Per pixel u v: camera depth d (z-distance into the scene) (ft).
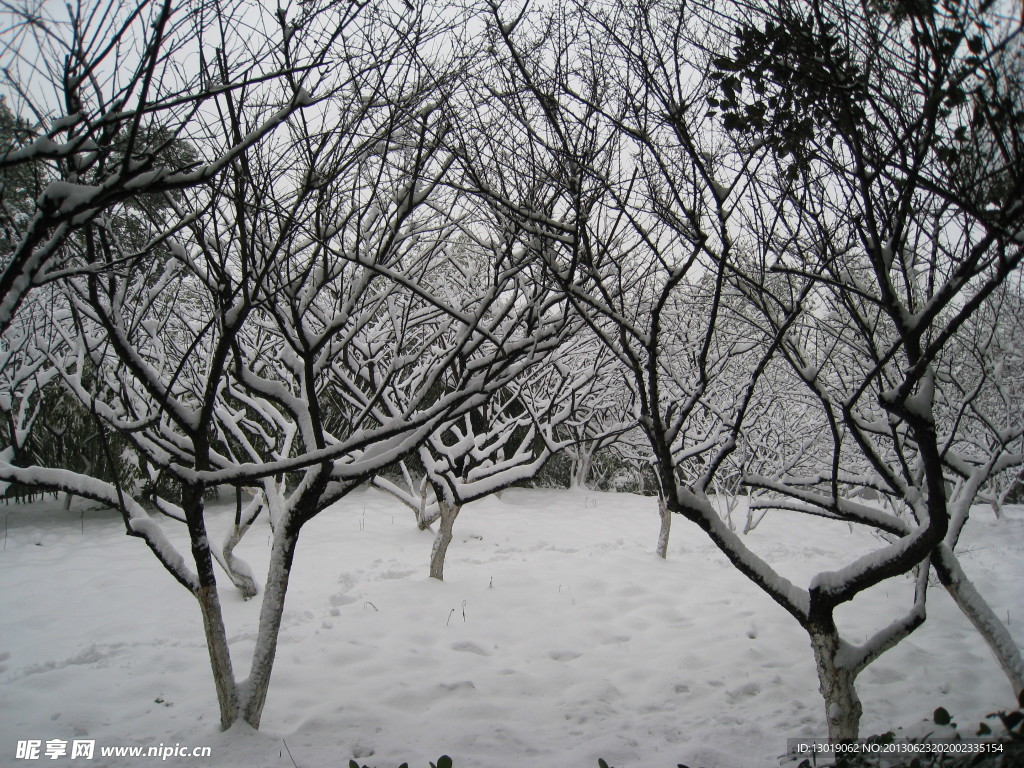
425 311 24.25
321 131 13.34
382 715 15.74
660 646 21.53
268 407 24.54
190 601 24.48
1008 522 42.06
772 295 13.26
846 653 13.05
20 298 9.39
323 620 22.56
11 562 29.60
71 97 9.86
